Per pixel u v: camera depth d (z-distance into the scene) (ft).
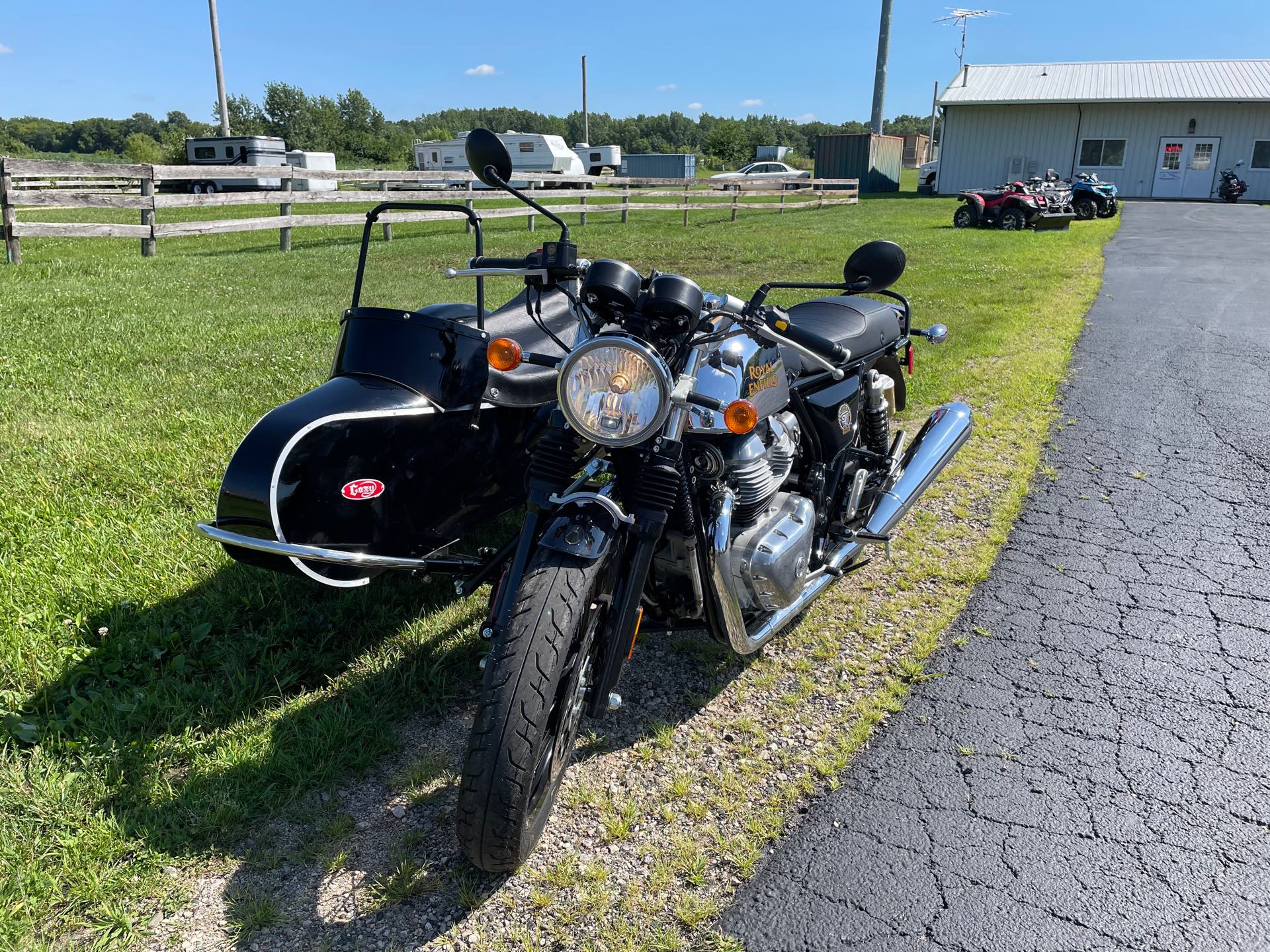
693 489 8.96
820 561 11.63
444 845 8.58
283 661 10.91
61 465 16.17
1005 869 8.38
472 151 9.32
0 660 10.58
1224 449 19.20
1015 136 118.01
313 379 21.65
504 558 9.32
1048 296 37.06
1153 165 113.80
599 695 8.67
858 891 8.14
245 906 7.82
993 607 12.98
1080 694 10.99
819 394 11.91
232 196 48.39
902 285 39.93
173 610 11.77
